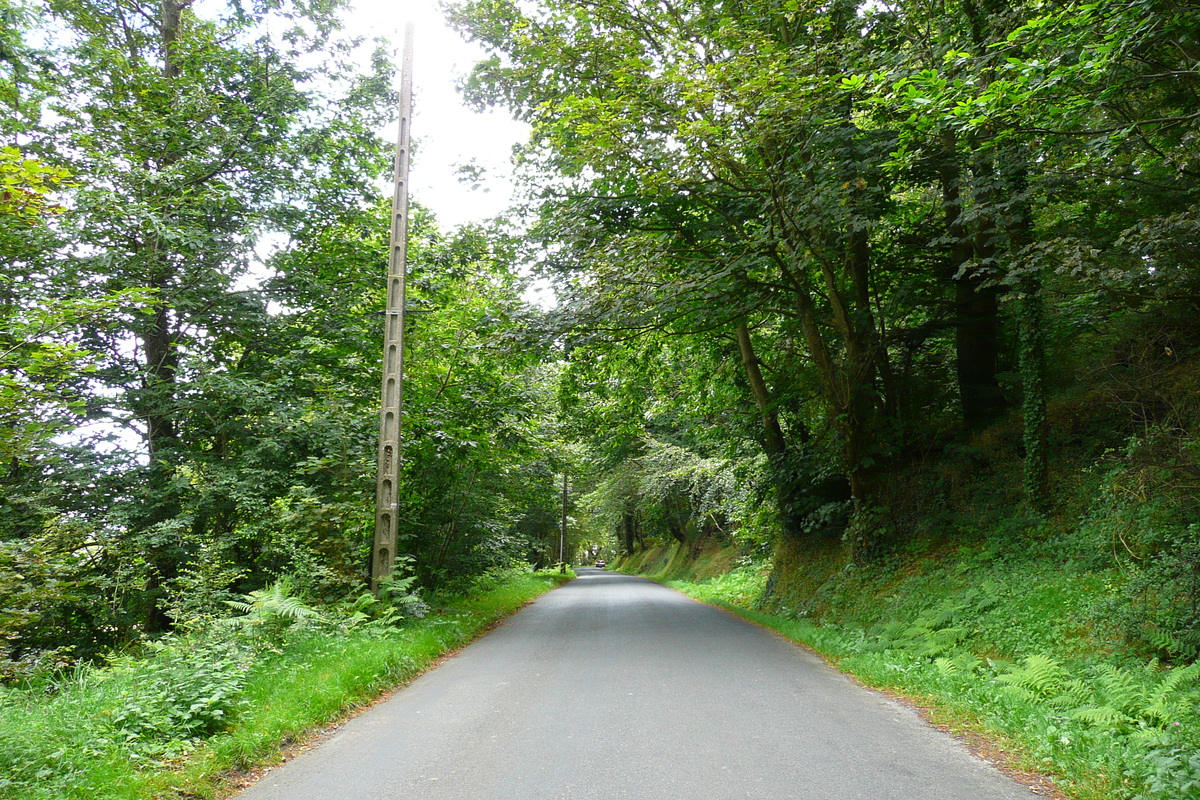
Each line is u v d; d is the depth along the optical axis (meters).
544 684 8.29
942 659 8.04
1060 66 7.17
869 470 15.89
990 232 10.91
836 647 10.44
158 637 11.26
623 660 9.94
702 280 13.12
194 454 13.56
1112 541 9.15
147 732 5.42
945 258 15.88
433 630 11.76
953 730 6.03
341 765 5.41
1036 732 5.51
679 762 5.18
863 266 15.55
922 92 7.86
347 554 11.85
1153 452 8.66
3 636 8.06
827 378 15.07
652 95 11.65
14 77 13.80
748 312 15.30
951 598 11.05
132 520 12.67
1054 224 12.87
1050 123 8.16
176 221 13.33
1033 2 8.75
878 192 12.33
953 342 18.23
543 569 49.66
